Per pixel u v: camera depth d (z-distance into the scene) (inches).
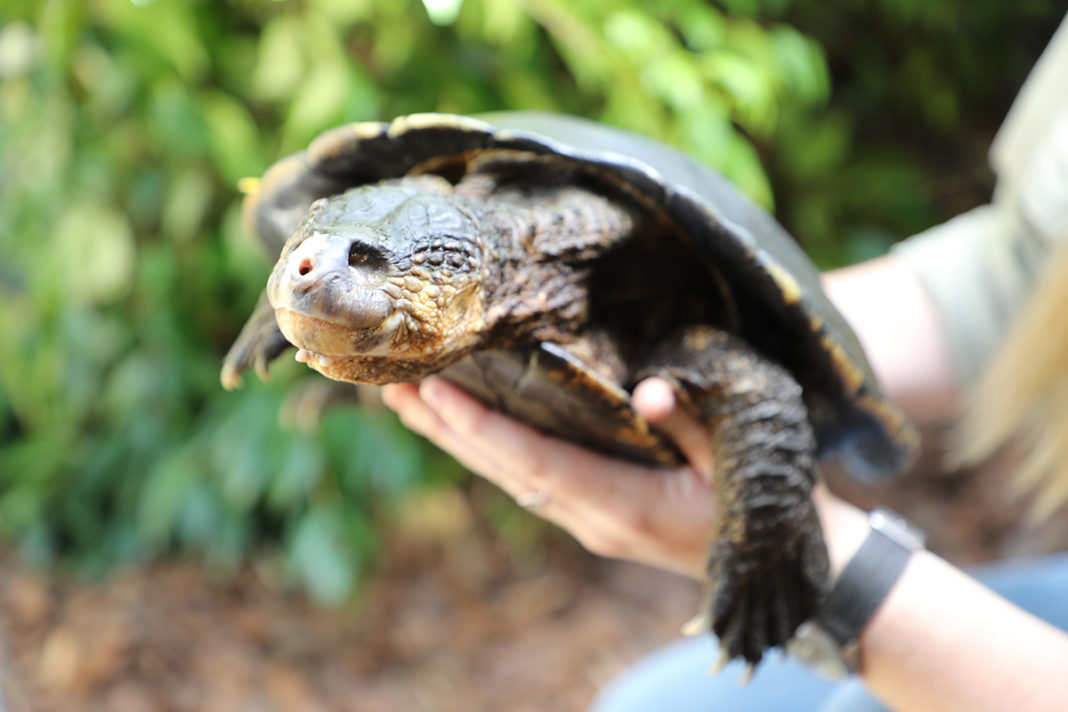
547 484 18.1
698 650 24.5
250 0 32.3
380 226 14.6
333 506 35.6
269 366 17.7
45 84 32.5
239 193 33.7
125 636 33.6
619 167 16.4
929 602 16.6
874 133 51.3
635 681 24.3
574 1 30.4
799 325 16.5
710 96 32.2
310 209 15.3
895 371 25.0
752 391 16.3
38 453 38.9
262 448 34.2
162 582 37.3
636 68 31.3
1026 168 24.5
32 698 31.1
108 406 38.5
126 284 36.4
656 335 17.4
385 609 37.0
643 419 16.3
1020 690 16.1
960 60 49.3
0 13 31.1
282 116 33.7
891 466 21.1
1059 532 41.4
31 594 36.2
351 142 16.8
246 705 31.8
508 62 33.4
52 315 35.6
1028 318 22.2
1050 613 21.5
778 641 16.7
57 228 34.8
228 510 37.5
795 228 45.0
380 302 14.1
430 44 32.9
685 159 18.8
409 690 33.4
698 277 17.4
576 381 16.0
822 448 20.1
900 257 26.3
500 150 16.8
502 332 16.0
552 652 35.3
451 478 40.5
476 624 36.7
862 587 16.8
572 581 39.3
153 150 33.8
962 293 25.0
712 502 18.1
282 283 13.8
